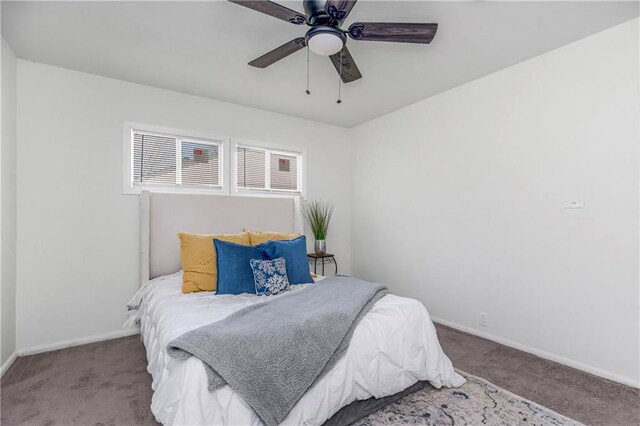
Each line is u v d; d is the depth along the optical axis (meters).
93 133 2.88
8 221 2.38
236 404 1.30
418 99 3.49
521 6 1.94
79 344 2.78
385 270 4.00
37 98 2.65
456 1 1.88
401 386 1.84
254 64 2.21
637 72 2.08
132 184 3.06
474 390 2.02
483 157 2.95
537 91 2.57
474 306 3.03
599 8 1.97
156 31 2.21
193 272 2.49
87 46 2.41
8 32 2.21
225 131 3.55
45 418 1.77
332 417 1.60
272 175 3.93
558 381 2.16
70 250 2.77
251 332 1.53
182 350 1.39
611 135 2.19
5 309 2.33
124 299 3.00
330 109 3.80
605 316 2.22
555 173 2.47
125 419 1.76
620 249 2.16
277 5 1.61
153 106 3.15
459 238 3.16
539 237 2.57
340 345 1.66
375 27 1.75
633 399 1.94
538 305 2.57
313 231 4.03
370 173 4.23
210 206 3.33
